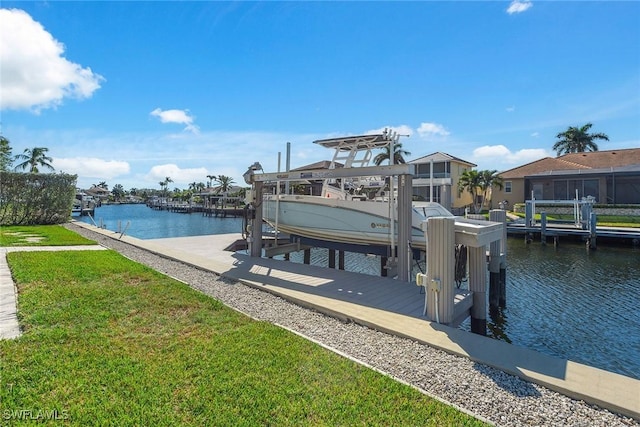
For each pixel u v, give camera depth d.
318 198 9.38
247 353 3.35
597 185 23.25
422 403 2.58
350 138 8.87
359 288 6.11
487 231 5.11
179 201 80.06
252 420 2.31
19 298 4.96
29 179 19.53
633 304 8.10
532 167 27.88
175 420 2.29
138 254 9.70
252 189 9.35
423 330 4.09
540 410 2.57
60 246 10.79
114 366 3.00
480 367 3.25
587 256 14.58
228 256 9.39
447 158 28.67
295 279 6.68
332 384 2.82
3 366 2.93
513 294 9.05
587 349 5.80
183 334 3.83
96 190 104.75
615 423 2.43
